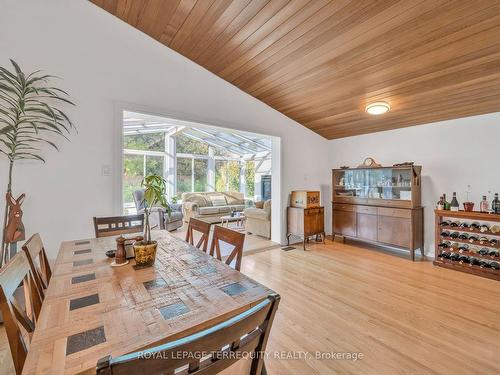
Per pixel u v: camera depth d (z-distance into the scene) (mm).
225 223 6645
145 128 6664
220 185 9023
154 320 862
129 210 6789
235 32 2486
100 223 2184
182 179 7984
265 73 3111
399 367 1527
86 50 2512
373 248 4199
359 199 4176
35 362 656
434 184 3592
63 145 2408
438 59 2287
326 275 2996
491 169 3076
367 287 2650
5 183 2193
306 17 2123
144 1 2354
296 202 4379
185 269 1352
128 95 2740
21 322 1036
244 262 3484
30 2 2268
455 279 2848
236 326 614
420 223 3646
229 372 791
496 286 2652
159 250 1695
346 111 3707
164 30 2711
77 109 2465
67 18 2424
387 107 3215
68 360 665
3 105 2150
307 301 2350
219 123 3449
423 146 3705
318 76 2951
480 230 2992
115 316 886
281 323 1992
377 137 4277
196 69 3230
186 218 6387
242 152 9086
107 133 2621
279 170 4352
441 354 1633
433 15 1855
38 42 2291
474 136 3215
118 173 2684
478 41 1996
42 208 2328
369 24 2062
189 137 8117
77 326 823
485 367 1520
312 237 4832
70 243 1851
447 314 2107
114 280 1201
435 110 3223
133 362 489
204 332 574
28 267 1191
